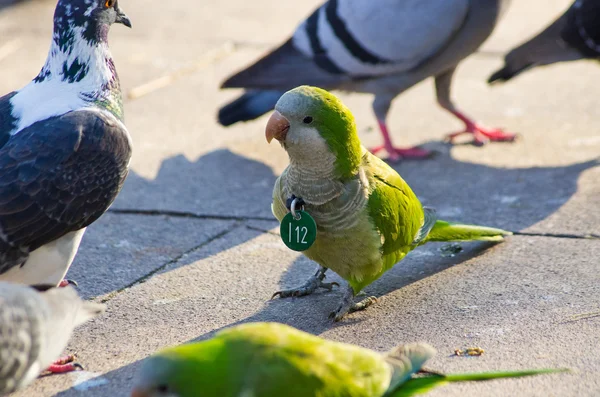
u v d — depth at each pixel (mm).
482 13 6574
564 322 4328
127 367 4086
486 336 4242
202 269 5164
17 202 3982
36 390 3891
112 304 4738
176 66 8852
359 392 3377
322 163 4188
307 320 4516
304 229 4293
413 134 7395
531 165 6590
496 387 3766
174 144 7195
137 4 10742
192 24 10023
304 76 6914
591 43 6727
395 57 6656
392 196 4406
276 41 9516
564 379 3803
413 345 3721
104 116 4418
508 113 7660
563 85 8219
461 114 7199
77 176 4168
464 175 6496
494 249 5285
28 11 10375
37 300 3410
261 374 3221
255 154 7051
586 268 4918
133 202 6156
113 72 4641
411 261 5211
